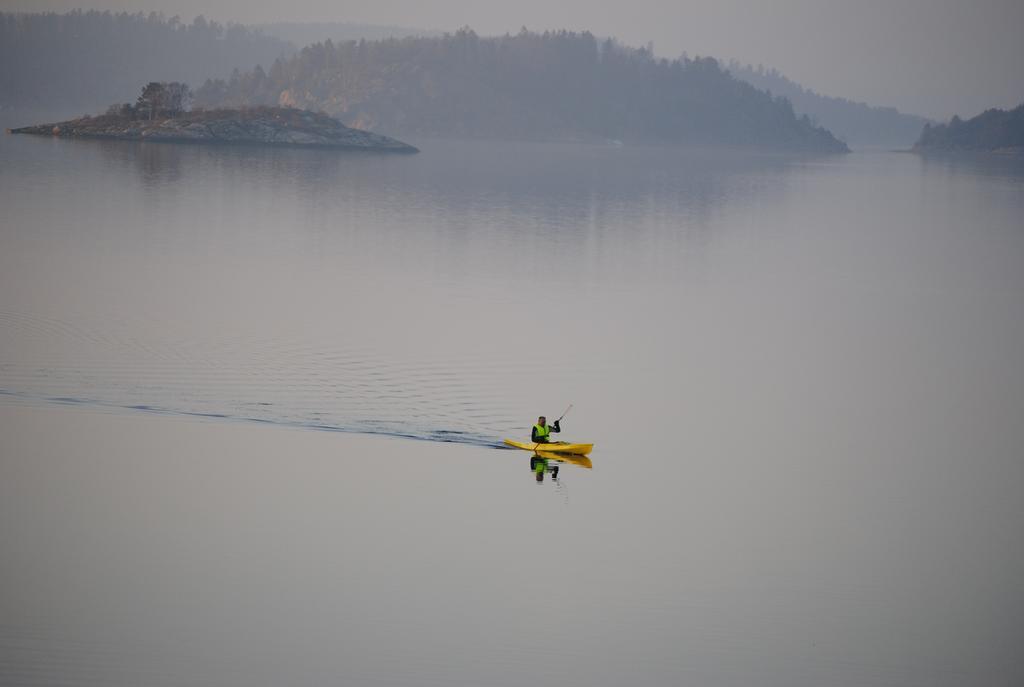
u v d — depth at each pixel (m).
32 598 39.19
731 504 51.25
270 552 43.69
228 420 59.47
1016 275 132.38
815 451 59.88
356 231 143.12
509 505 49.78
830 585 43.34
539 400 67.00
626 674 36.47
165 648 36.38
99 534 44.47
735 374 76.94
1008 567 45.50
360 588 41.09
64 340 74.06
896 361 83.44
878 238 168.88
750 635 39.47
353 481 51.47
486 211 180.62
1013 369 81.62
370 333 82.19
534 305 99.19
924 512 51.41
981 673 37.69
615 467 55.59
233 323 82.56
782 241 160.75
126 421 58.28
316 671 35.50
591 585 42.41
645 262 131.75
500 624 39.09
